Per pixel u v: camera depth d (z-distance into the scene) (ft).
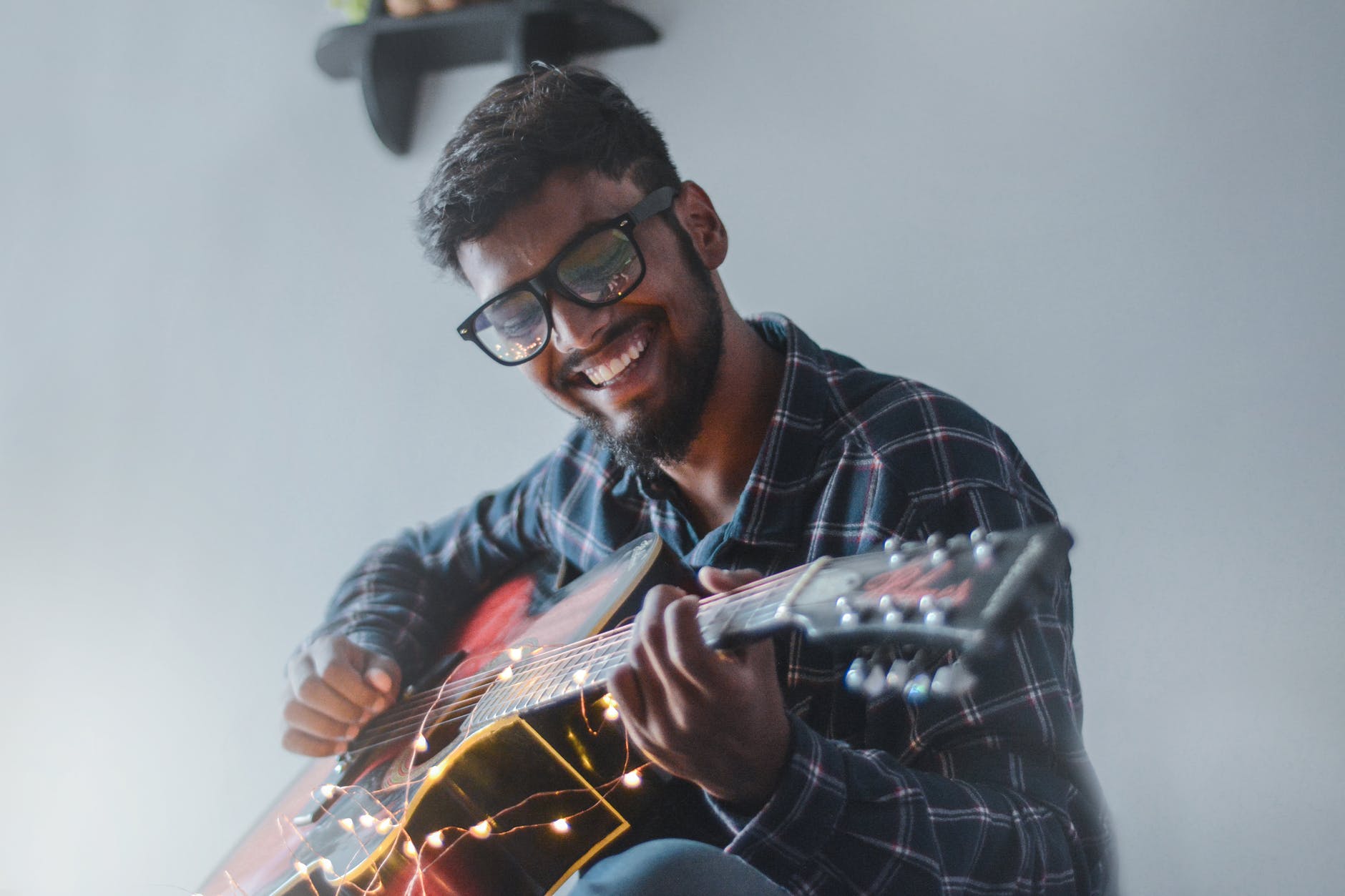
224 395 7.12
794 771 2.41
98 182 7.63
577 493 4.34
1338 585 4.51
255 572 6.87
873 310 5.55
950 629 1.80
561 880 3.06
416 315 6.76
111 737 7.00
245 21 7.44
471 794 3.00
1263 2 5.01
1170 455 4.88
